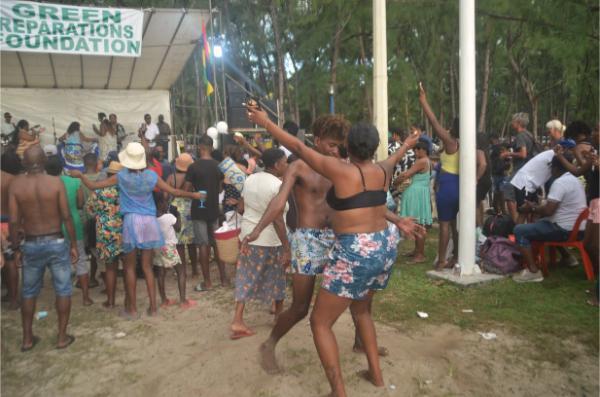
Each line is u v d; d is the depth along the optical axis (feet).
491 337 13.58
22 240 14.62
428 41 54.90
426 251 24.40
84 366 12.75
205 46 35.70
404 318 15.17
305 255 11.23
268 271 14.48
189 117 85.56
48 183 13.46
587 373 11.59
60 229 13.83
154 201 17.53
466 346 13.10
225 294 18.79
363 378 11.26
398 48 59.26
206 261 19.27
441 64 60.13
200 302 17.87
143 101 54.39
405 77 56.90
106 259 16.78
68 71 45.60
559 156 18.54
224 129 34.81
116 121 48.32
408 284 18.62
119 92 53.47
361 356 12.42
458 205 19.42
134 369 12.47
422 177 22.25
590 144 17.78
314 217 11.30
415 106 67.72
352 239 9.37
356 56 71.67
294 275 11.46
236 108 39.55
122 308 17.33
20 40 28.53
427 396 10.61
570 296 16.75
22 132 33.83
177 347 13.73
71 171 15.31
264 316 16.06
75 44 29.81
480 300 16.66
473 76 18.08
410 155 26.84
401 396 10.59
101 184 15.80
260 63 82.53
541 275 18.51
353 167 9.50
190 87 77.25
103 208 16.53
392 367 11.76
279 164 14.39
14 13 28.25
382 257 9.43
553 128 23.24
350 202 9.39
